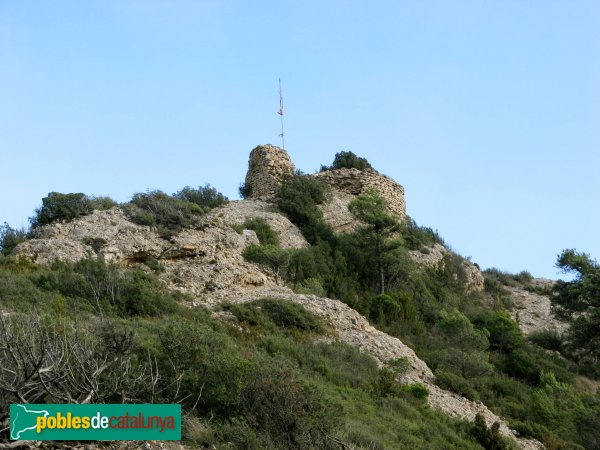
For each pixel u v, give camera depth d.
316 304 27.62
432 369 27.56
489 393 26.67
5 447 10.95
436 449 18.52
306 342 24.17
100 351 13.42
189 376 14.47
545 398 26.39
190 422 13.16
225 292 28.14
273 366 15.79
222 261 30.45
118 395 12.85
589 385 33.22
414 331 32.66
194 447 12.65
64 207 33.69
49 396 12.41
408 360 25.84
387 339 27.17
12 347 12.28
